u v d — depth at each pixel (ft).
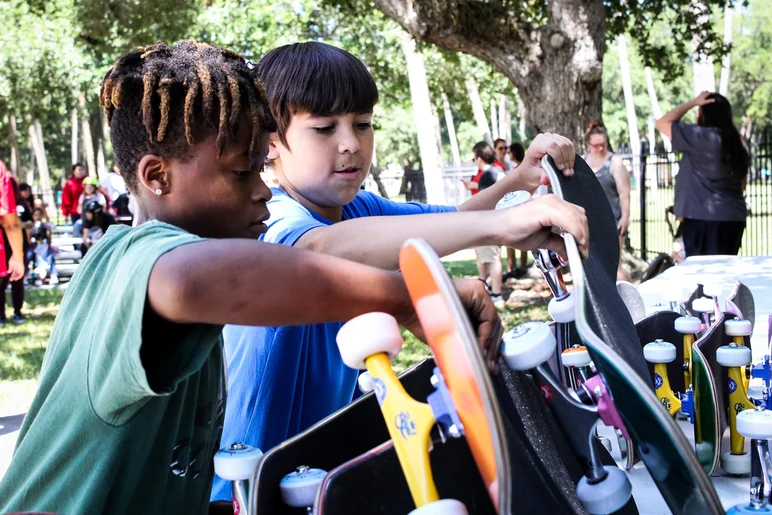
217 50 4.09
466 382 2.50
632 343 3.76
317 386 5.50
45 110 82.89
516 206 4.10
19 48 64.69
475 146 36.40
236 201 3.93
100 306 3.59
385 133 183.32
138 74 3.87
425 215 4.35
